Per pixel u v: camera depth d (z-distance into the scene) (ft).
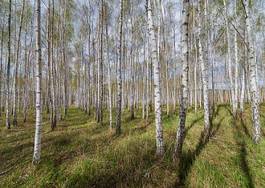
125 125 48.57
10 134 43.50
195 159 24.13
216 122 46.73
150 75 83.41
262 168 23.47
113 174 20.81
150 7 26.40
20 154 28.73
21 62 92.07
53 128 47.98
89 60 87.04
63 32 67.97
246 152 28.02
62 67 79.05
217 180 20.31
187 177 20.47
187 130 37.70
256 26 70.18
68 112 92.53
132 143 29.48
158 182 19.70
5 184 20.31
